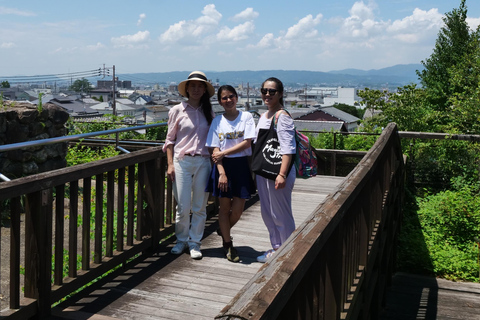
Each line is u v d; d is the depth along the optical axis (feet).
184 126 14.44
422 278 29.43
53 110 24.57
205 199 15.02
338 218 7.78
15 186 9.18
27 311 9.92
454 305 25.44
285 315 5.80
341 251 8.67
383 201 18.78
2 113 21.34
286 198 14.01
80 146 34.04
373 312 19.26
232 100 14.12
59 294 10.82
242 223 18.89
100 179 12.32
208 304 11.60
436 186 41.91
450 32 71.61
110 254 12.98
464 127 44.91
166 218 16.37
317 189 26.84
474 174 40.57
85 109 454.81
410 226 35.35
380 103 59.41
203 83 14.19
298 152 13.44
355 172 11.20
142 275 13.29
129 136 44.42
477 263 30.17
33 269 10.13
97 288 12.31
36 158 23.32
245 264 14.44
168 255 14.98
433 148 44.80
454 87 60.64
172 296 11.98
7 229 19.54
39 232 10.03
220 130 14.21
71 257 11.34
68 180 10.73
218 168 14.17
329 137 51.88
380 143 17.60
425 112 61.67
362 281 12.50
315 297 7.23
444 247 32.60
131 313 10.99
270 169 13.33
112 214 12.91
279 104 13.69
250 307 4.25
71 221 11.26
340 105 379.76
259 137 13.65
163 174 15.64
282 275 5.01
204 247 15.94
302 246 5.89
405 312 24.56
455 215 35.09
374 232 16.21
